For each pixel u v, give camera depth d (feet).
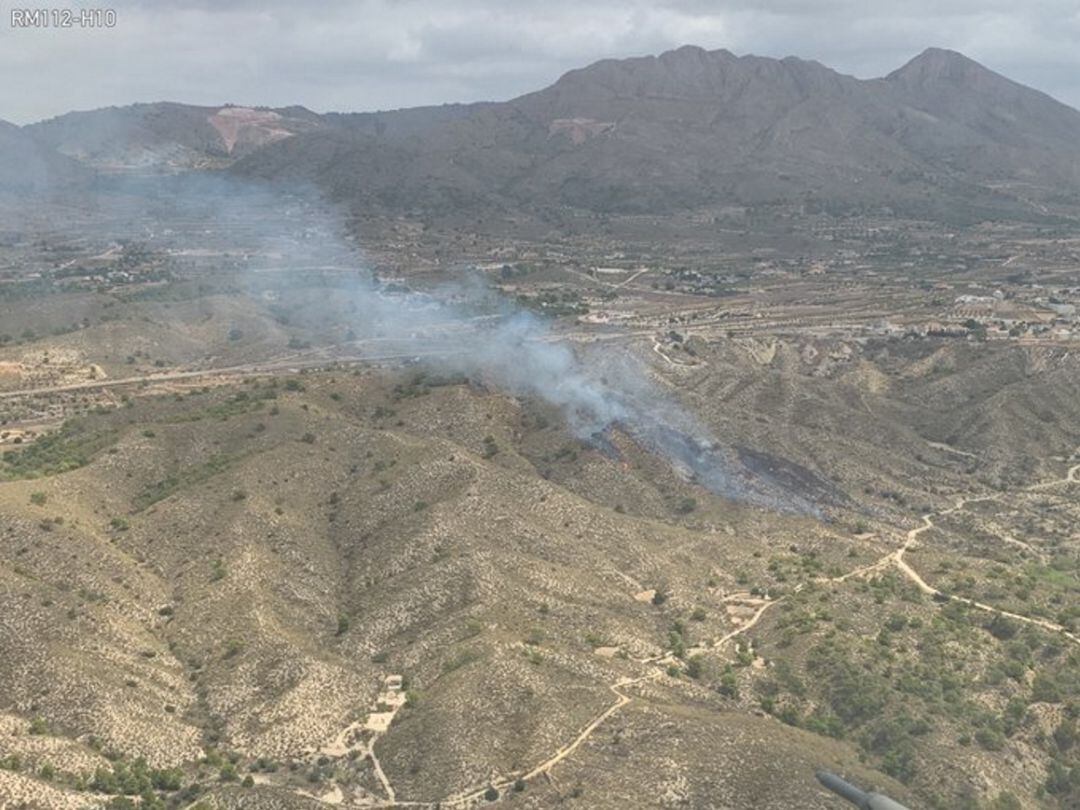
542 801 567.18
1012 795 618.03
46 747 588.50
